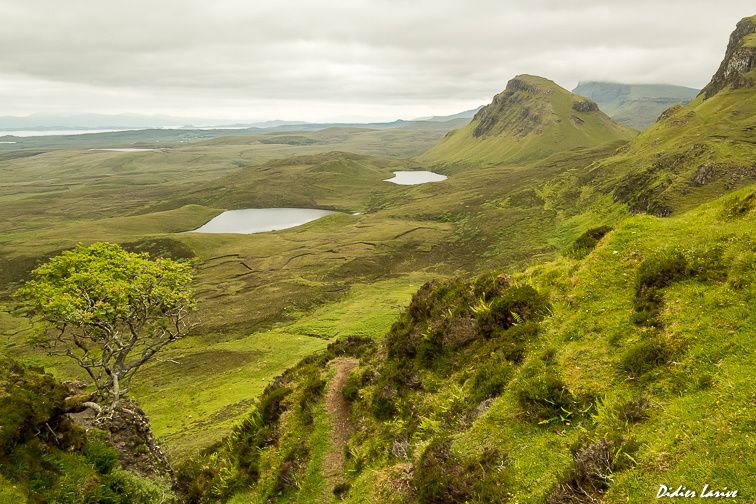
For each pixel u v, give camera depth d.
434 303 24.30
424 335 22.38
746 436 8.94
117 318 31.55
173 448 44.25
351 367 29.80
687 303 13.74
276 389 32.50
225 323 113.38
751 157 182.62
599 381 13.08
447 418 16.58
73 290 30.58
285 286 148.00
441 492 12.82
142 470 23.91
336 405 25.12
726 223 17.25
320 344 86.56
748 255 13.83
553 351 15.28
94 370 80.12
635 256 17.48
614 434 10.86
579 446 11.16
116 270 33.06
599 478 10.09
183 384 74.69
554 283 19.16
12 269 178.75
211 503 22.98
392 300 117.12
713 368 11.21
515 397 14.37
